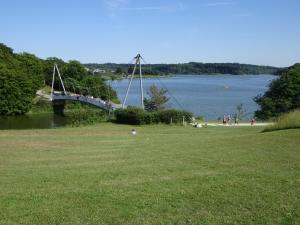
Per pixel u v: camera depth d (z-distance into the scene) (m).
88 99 103.44
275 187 14.70
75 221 11.92
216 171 17.52
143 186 15.29
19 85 116.31
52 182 16.52
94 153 25.17
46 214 12.48
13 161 22.94
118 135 42.03
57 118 104.94
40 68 154.38
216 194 14.03
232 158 20.30
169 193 14.28
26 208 13.05
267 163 18.77
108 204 13.27
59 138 37.44
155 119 66.50
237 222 11.62
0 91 112.62
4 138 37.50
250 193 14.05
